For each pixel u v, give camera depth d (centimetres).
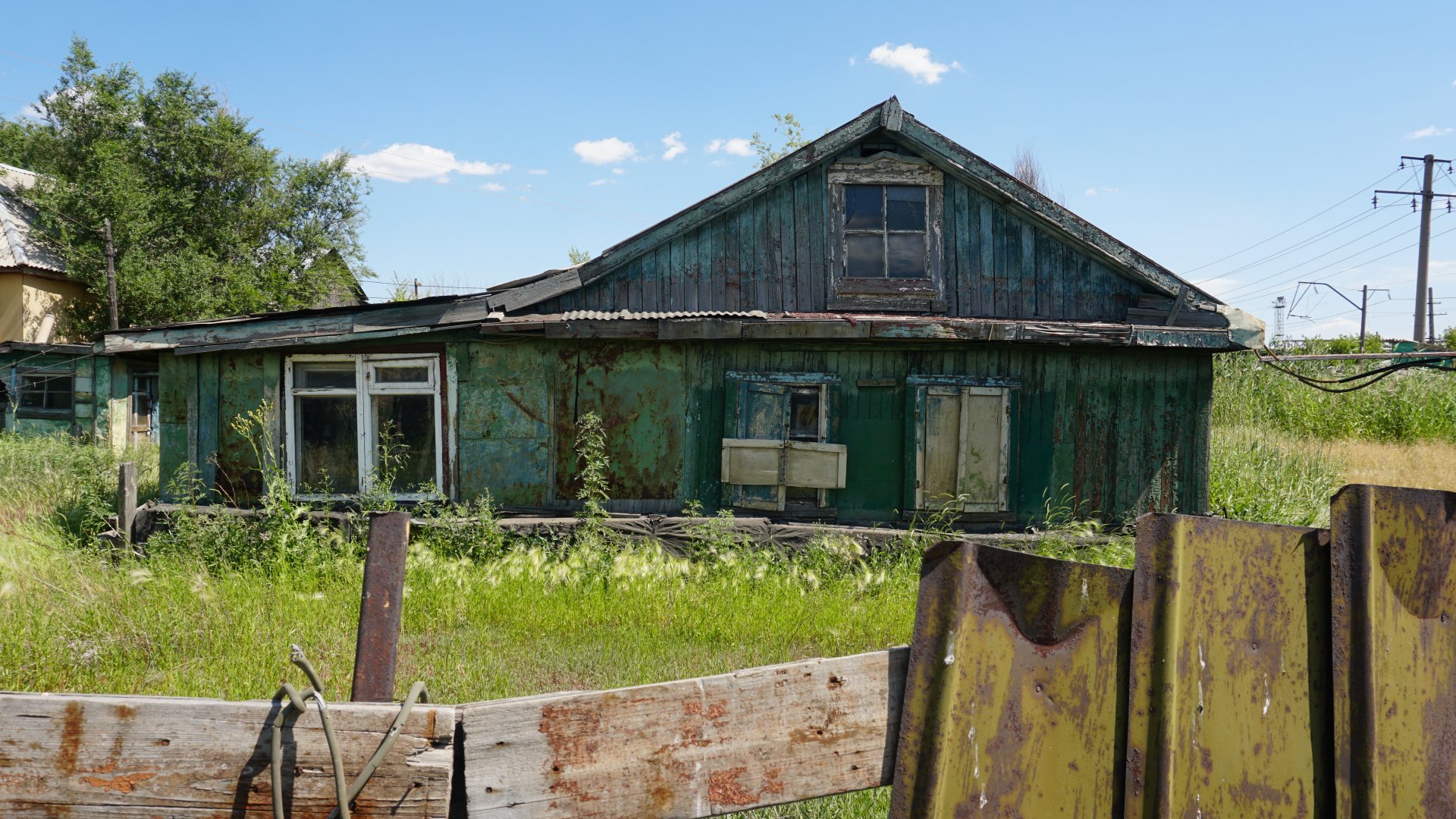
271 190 3050
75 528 1024
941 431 957
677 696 194
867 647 636
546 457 955
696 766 193
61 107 2842
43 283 2561
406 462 965
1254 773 206
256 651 556
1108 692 208
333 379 964
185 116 2864
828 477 948
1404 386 2291
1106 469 973
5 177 2770
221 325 930
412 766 180
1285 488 1273
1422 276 3158
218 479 959
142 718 178
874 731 204
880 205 1006
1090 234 980
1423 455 1916
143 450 1691
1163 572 209
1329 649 213
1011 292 1005
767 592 748
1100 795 202
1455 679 215
